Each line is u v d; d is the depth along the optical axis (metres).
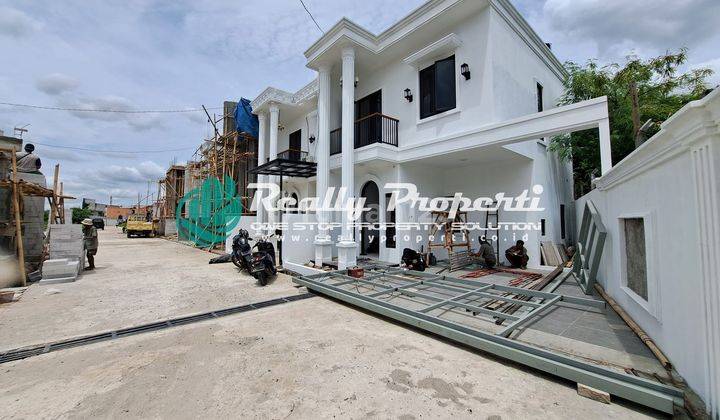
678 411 2.10
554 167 9.64
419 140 8.27
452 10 7.06
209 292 5.99
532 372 2.81
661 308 2.79
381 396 2.45
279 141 14.34
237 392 2.53
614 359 2.80
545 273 6.91
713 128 1.90
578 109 5.45
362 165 8.68
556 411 2.24
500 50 7.18
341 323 4.18
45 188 7.90
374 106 9.73
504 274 6.95
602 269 5.18
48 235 8.52
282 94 11.61
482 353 3.20
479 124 7.02
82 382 2.71
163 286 6.52
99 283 6.82
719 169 1.92
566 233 10.42
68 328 4.07
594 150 9.64
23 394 2.53
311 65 8.77
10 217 7.27
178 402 2.40
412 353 3.22
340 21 7.65
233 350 3.34
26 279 7.12
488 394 2.46
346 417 2.20
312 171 10.51
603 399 2.34
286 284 6.68
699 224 2.07
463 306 3.84
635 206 3.41
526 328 3.61
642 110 8.38
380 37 8.36
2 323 4.28
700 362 2.14
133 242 18.53
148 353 3.29
